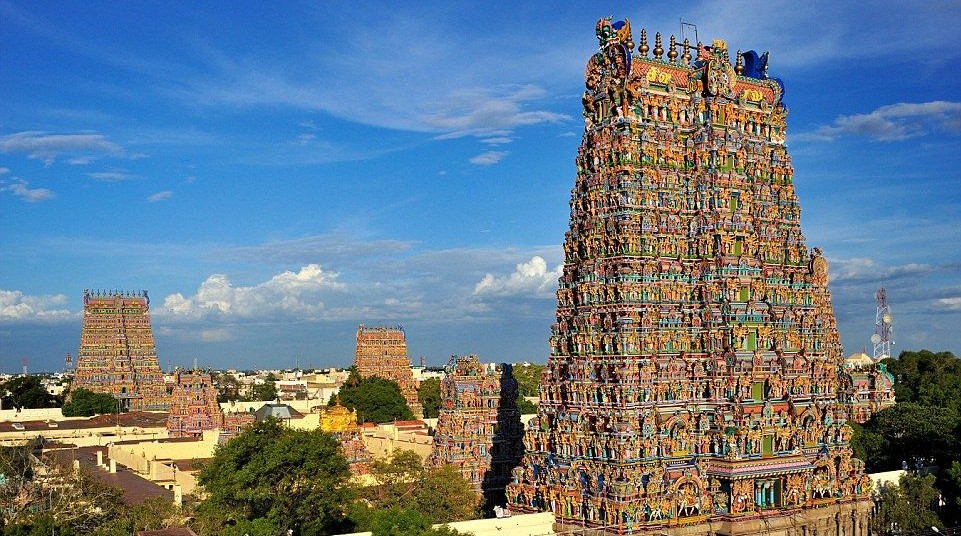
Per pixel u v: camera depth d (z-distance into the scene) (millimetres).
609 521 115812
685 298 128625
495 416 168250
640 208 126188
